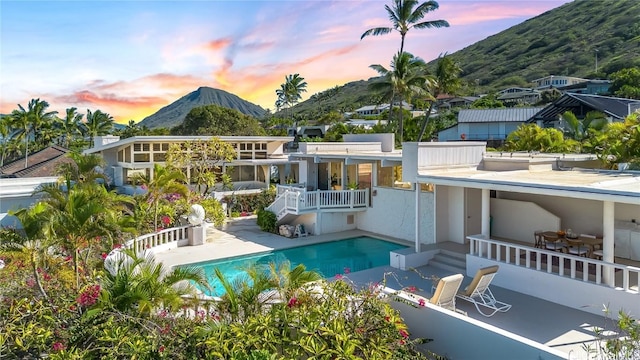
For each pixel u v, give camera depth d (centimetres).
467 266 1445
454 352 725
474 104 8800
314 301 755
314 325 624
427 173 1612
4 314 731
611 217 1119
